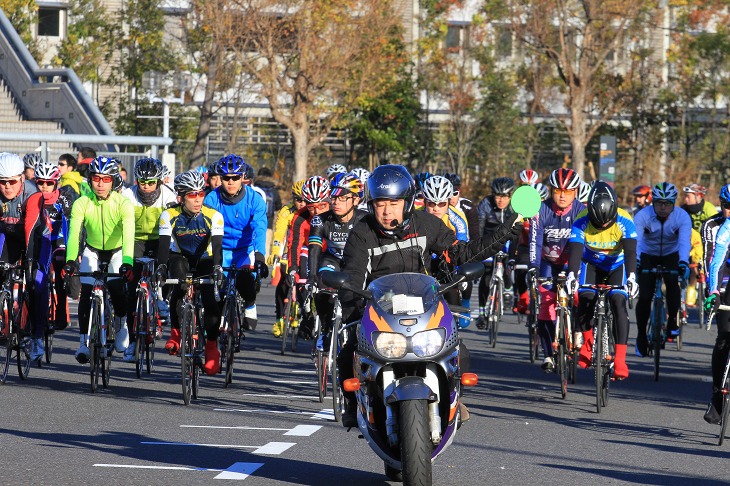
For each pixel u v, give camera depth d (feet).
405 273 51.75
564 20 319.88
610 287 83.15
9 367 98.22
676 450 66.18
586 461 62.03
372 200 53.36
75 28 320.70
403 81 337.31
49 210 101.96
